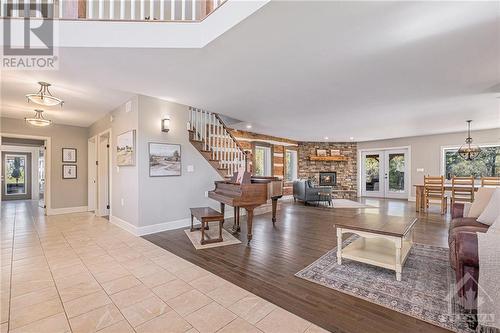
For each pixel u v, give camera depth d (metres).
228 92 3.85
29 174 9.56
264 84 3.47
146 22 2.43
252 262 2.89
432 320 1.76
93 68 2.92
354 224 2.79
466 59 2.65
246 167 5.87
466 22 1.98
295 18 1.94
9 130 5.46
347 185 9.92
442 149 7.88
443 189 5.83
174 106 4.48
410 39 2.25
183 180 4.59
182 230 4.31
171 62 2.76
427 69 2.92
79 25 2.41
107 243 3.60
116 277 2.49
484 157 7.20
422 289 2.21
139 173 3.99
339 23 2.01
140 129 4.00
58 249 3.34
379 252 2.78
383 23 2.00
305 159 10.01
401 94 3.87
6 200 9.05
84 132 6.56
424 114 5.20
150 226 4.11
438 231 4.23
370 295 2.12
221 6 2.19
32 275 2.53
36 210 6.59
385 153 9.36
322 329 1.69
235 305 1.99
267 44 2.36
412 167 8.53
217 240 3.65
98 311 1.90
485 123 6.16
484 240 1.66
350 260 2.95
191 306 1.97
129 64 2.81
